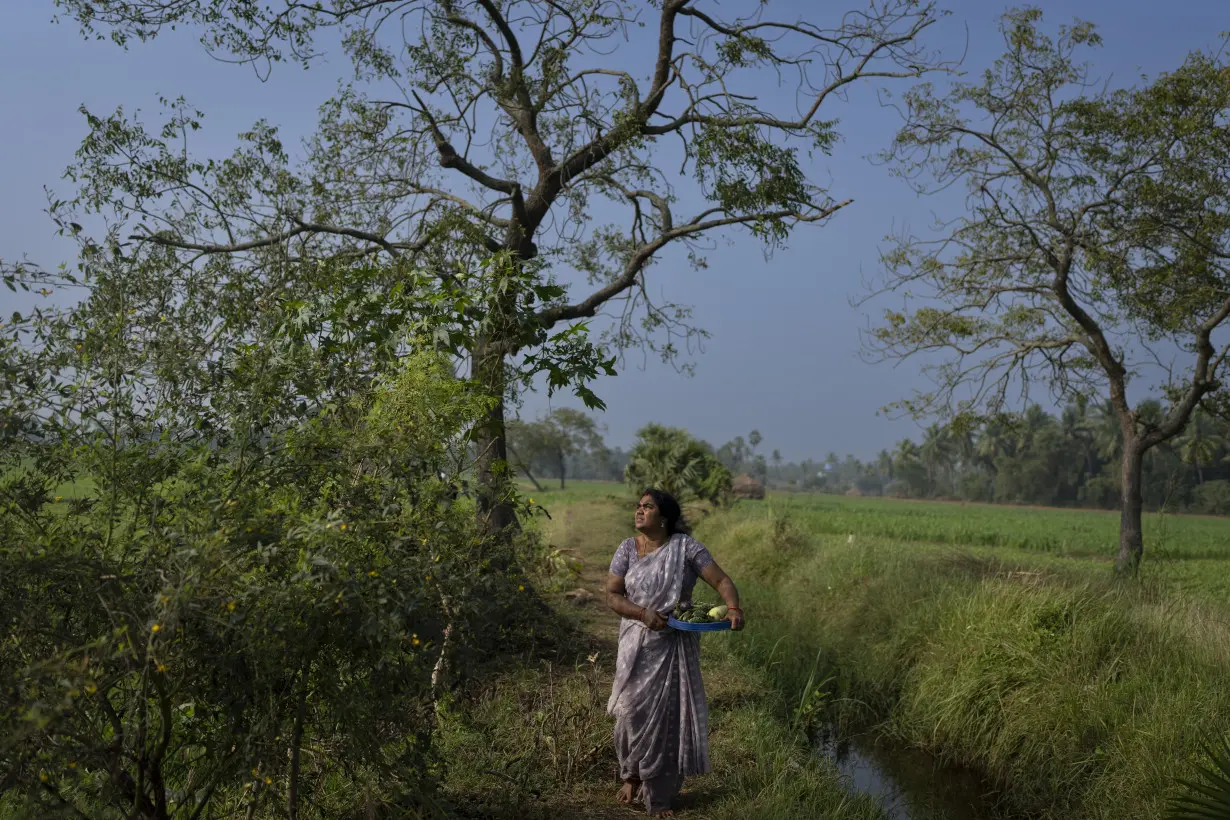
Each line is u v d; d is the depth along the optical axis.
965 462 116.88
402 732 3.48
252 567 2.92
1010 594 8.26
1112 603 7.96
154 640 2.67
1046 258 15.92
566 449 70.81
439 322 4.32
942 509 69.06
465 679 4.33
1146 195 14.38
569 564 7.55
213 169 6.78
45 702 2.46
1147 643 7.18
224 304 4.07
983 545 28.36
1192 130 13.55
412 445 3.58
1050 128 15.30
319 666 3.22
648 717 4.65
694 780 5.25
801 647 9.51
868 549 13.27
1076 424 94.38
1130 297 15.38
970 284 17.08
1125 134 14.38
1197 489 59.62
